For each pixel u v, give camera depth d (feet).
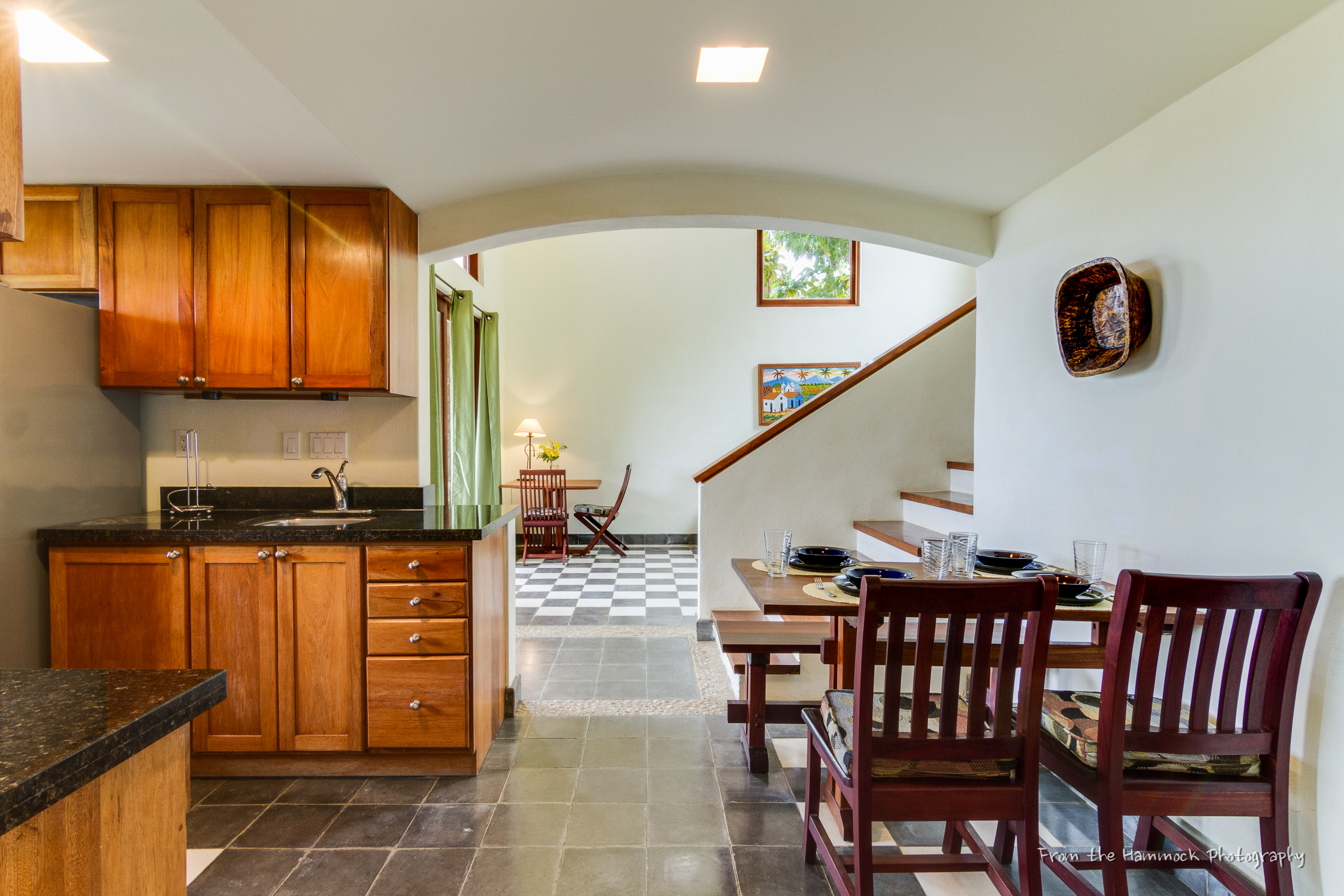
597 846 6.48
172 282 8.65
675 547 23.57
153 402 9.64
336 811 7.09
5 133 2.97
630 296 23.43
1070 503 8.00
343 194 8.68
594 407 23.43
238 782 7.71
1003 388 9.53
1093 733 5.25
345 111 6.86
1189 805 4.92
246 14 5.25
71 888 2.51
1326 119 4.95
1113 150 7.31
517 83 6.56
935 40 5.87
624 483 22.63
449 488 16.47
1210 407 5.98
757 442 13.33
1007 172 8.32
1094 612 6.09
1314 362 5.03
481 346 19.44
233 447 9.71
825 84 6.67
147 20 5.27
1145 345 6.79
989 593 4.66
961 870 5.22
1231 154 5.79
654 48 6.03
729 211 9.17
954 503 11.20
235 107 6.72
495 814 7.03
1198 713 4.91
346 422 9.73
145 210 8.63
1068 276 7.45
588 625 14.08
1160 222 6.62
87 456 8.55
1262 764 4.97
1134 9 5.27
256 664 7.72
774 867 6.17
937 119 7.27
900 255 23.27
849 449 13.50
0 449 7.21
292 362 8.66
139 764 2.84
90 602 7.62
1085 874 6.34
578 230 9.68
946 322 13.57
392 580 7.67
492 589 8.79
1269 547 5.41
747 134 7.80
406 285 9.41
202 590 7.67
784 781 7.73
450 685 7.72
